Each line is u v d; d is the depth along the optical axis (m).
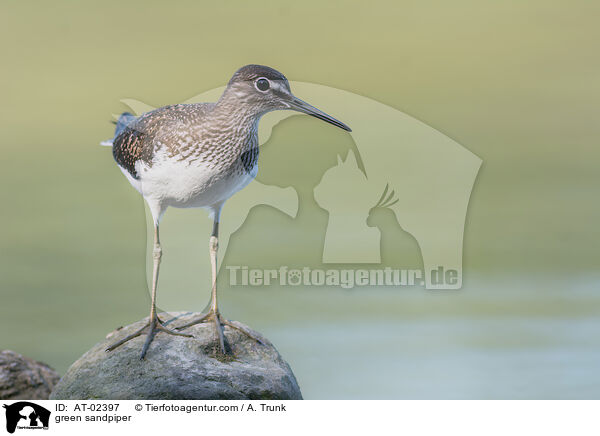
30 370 11.12
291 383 9.35
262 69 9.41
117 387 8.84
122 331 9.71
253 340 9.70
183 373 8.91
